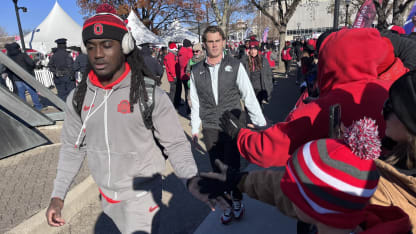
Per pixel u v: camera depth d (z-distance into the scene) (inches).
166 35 1158.3
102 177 60.6
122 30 53.1
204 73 103.8
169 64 289.9
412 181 35.1
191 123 111.2
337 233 30.5
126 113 55.2
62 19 649.6
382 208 34.4
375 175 28.5
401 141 36.7
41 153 172.1
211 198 44.4
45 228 103.1
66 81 320.2
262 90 234.7
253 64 229.8
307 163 30.1
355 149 27.7
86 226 107.7
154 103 55.2
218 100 103.3
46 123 185.6
